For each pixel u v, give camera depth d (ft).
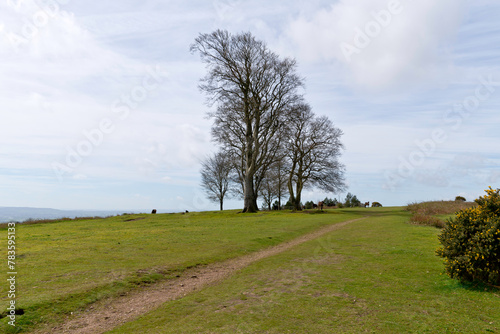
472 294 24.68
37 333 20.22
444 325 19.40
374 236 56.29
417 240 49.70
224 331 19.38
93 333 20.18
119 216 130.82
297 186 166.09
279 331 19.10
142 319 22.12
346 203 215.51
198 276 34.35
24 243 53.01
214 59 130.82
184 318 21.98
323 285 28.35
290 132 146.92
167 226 84.12
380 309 22.31
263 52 134.00
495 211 27.27
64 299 24.99
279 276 32.24
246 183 138.72
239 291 27.84
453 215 88.22
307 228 73.72
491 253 25.39
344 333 18.56
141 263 37.60
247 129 140.26
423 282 28.40
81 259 39.34
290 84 137.90
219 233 65.21
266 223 86.07
